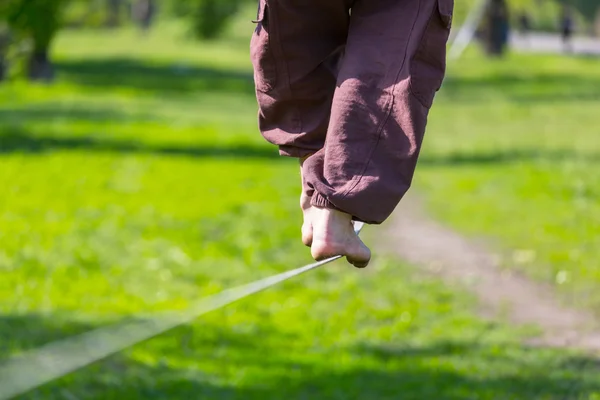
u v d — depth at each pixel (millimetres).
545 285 13047
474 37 57906
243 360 10086
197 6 72000
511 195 19344
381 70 3633
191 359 10000
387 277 13570
